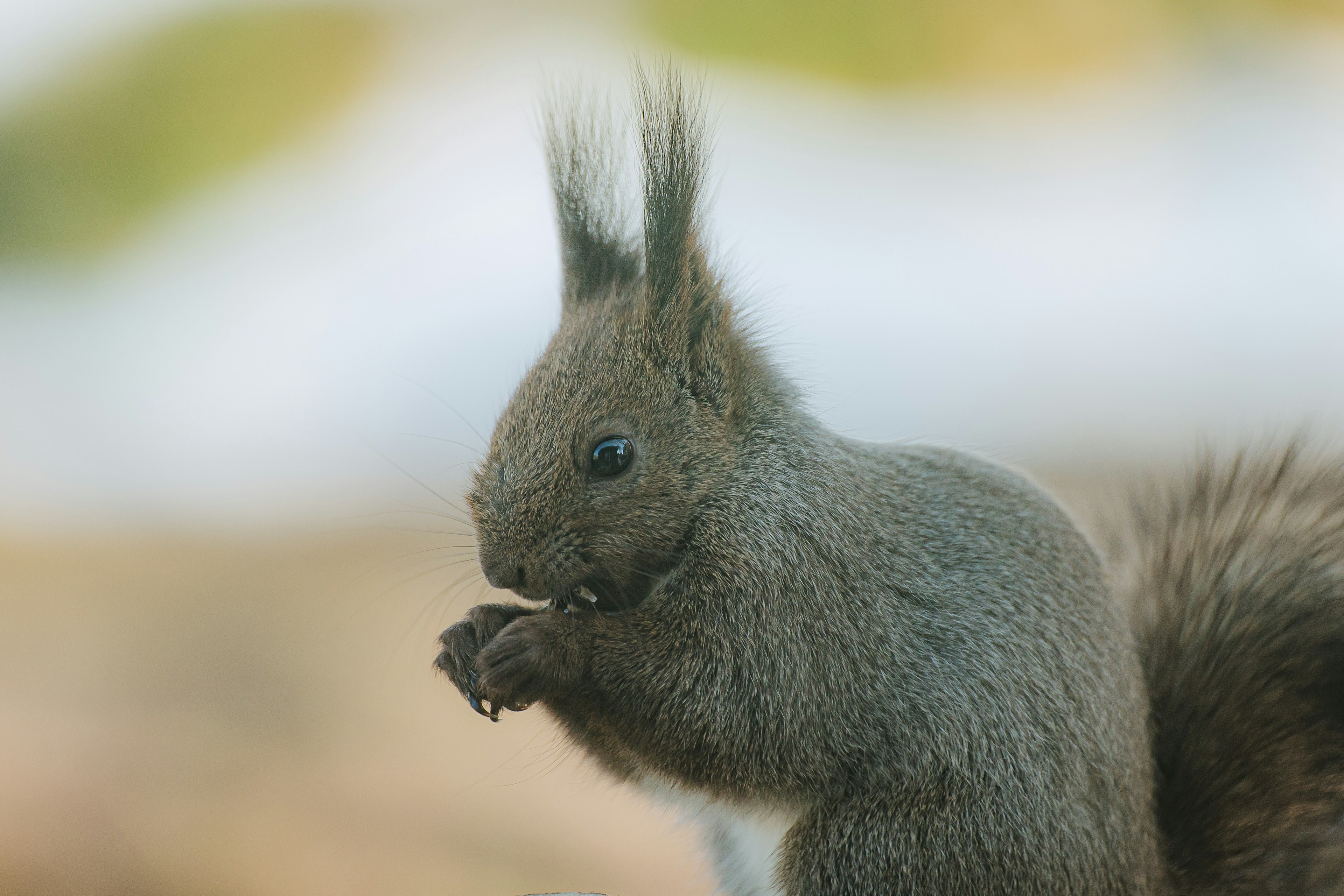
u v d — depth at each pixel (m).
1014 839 1.90
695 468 1.92
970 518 1.92
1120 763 1.91
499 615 1.92
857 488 1.92
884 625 1.91
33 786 2.15
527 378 1.93
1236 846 1.93
